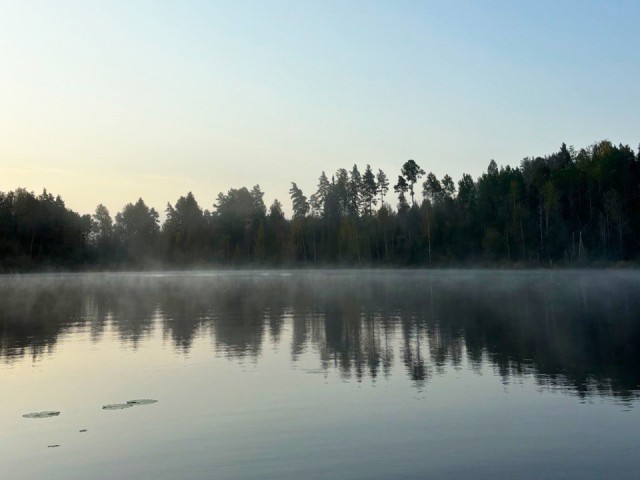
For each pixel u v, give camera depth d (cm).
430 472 980
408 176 12975
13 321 3306
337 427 1226
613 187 9912
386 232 12119
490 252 10331
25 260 12338
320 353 2091
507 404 1370
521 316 3109
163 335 2648
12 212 12650
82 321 3288
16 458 1089
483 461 1024
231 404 1423
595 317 2986
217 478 975
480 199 11194
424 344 2223
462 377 1656
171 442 1159
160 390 1584
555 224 10019
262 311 3700
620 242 9344
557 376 1639
